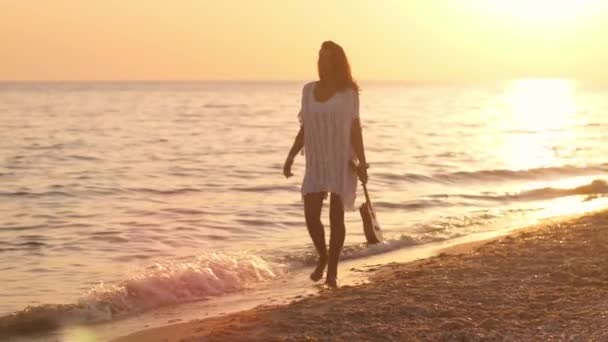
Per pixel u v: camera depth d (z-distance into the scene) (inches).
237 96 6264.8
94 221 559.8
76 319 282.4
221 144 1461.6
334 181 277.6
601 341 209.0
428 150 1342.3
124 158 1160.8
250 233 502.0
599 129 2043.6
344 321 239.5
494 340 215.6
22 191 754.8
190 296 313.0
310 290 323.6
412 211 615.8
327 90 274.4
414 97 6195.9
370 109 3528.5
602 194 731.4
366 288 288.0
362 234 477.7
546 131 1950.1
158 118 2532.0
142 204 657.0
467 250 414.3
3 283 361.4
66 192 746.2
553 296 265.7
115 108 3371.1
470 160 1155.3
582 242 383.2
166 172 957.2
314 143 276.8
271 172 964.0
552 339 213.8
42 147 1347.2
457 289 281.9
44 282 363.6
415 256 406.6
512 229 510.9
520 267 321.7
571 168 998.4
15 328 271.7
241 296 314.2
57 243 471.8
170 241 470.3
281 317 246.1
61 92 7583.7
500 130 1983.3
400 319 240.8
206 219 562.6
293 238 481.4
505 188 815.7
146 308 297.6
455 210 625.3
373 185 817.5
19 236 500.1
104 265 404.2
